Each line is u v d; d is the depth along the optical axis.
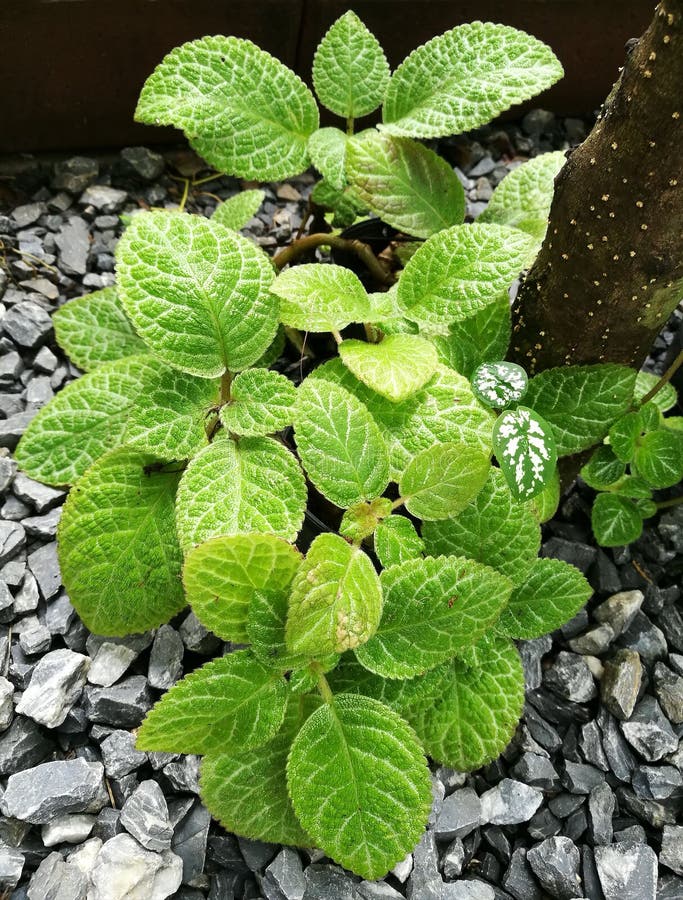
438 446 0.34
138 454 0.39
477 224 0.39
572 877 0.37
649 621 0.46
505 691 0.38
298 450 0.34
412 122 0.42
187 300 0.35
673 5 0.28
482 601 0.35
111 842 0.35
